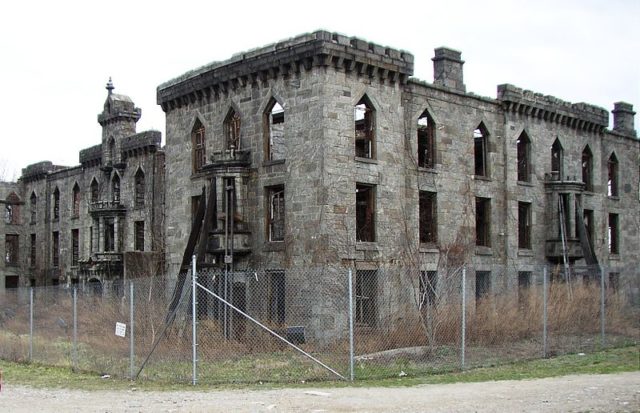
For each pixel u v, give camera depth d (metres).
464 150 36.94
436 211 35.25
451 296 29.78
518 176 40.53
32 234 67.88
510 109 39.22
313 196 30.58
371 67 32.22
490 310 28.28
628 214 48.66
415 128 34.53
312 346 27.08
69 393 18.06
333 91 30.86
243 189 33.22
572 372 20.31
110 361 23.27
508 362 22.41
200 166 36.78
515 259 39.00
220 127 35.09
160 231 49.00
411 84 34.47
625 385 17.52
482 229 38.34
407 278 31.47
